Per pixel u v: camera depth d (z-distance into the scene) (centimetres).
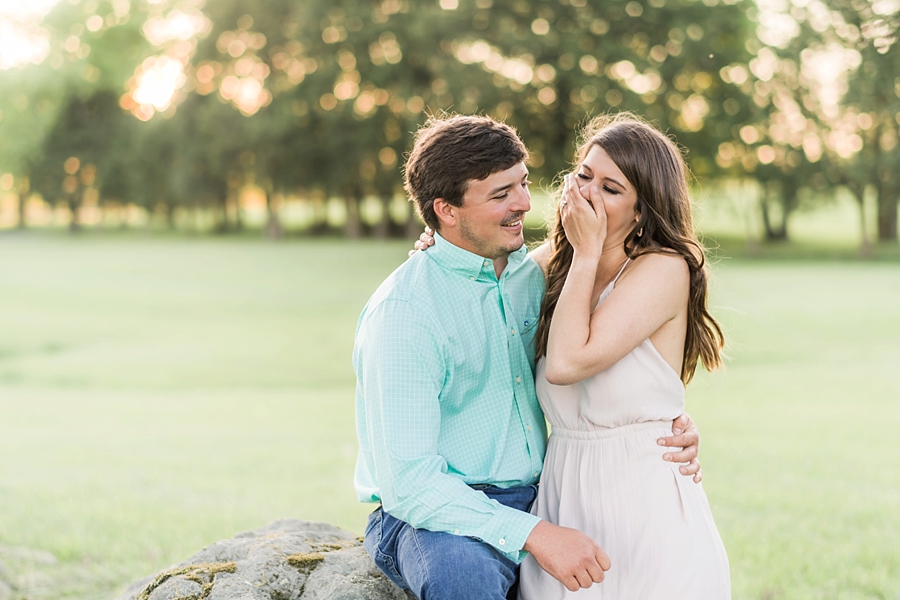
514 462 247
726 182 3697
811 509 539
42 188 5156
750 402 912
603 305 241
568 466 250
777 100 3167
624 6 3372
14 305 2008
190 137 4359
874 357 1197
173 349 1414
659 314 240
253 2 4084
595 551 216
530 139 3588
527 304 262
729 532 500
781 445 717
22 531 495
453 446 241
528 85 3491
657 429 245
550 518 253
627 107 3297
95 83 4834
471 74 3356
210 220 6034
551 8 3503
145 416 900
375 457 232
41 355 1374
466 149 231
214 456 709
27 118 4747
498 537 218
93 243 4341
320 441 766
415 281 238
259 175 4362
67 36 4741
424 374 228
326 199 4788
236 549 271
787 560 451
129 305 2002
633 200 247
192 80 4388
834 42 1772
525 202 238
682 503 240
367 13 3728
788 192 3509
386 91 3941
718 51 3269
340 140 3984
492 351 242
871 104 1633
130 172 4809
